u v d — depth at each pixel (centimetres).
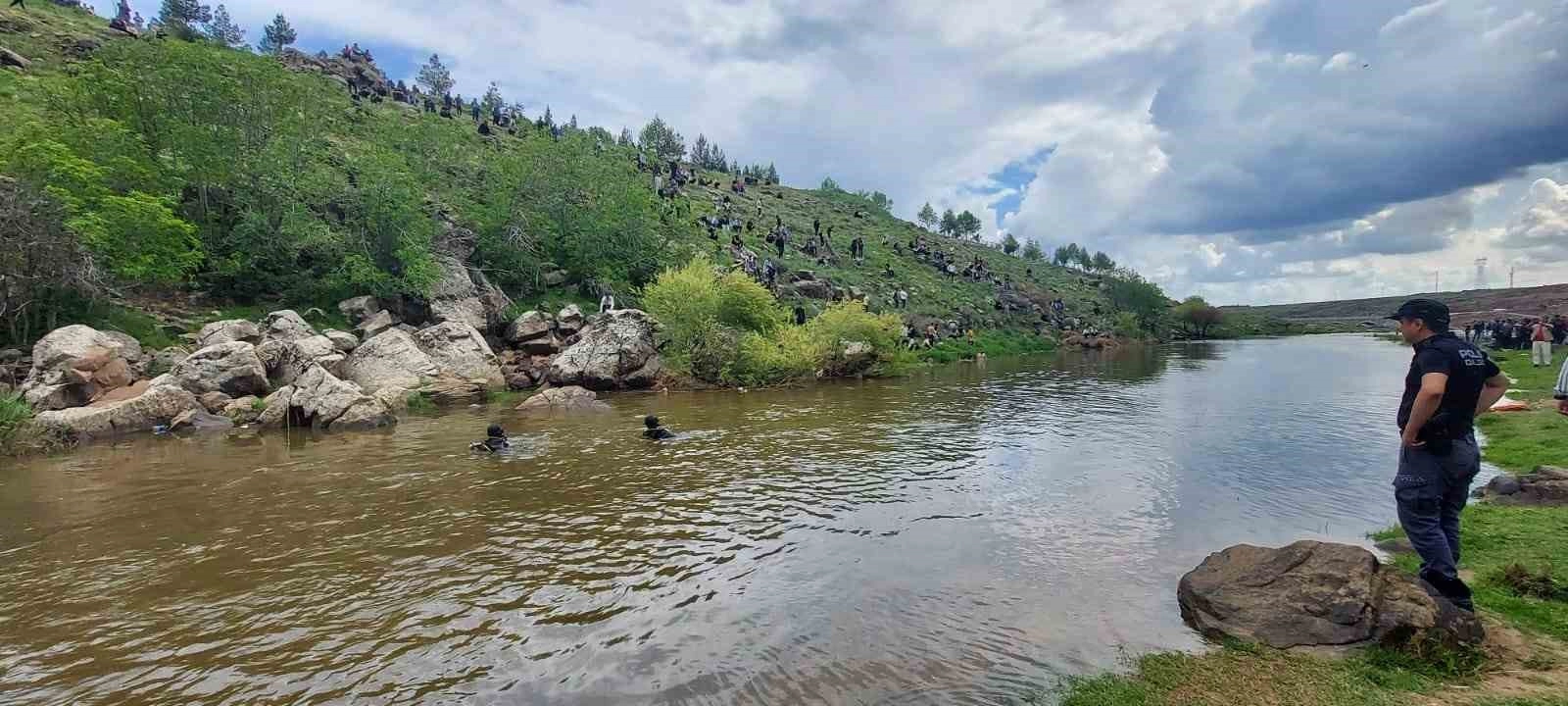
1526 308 8900
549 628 623
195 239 2786
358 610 670
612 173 4944
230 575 773
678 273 3394
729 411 2170
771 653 564
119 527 966
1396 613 524
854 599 677
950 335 5403
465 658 565
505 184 4466
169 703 501
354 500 1098
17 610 679
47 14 6100
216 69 3272
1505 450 1212
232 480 1248
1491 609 573
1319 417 1866
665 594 699
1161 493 1075
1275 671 498
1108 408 2138
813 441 1595
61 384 1825
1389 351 5028
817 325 3469
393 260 3309
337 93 5144
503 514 1012
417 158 4706
